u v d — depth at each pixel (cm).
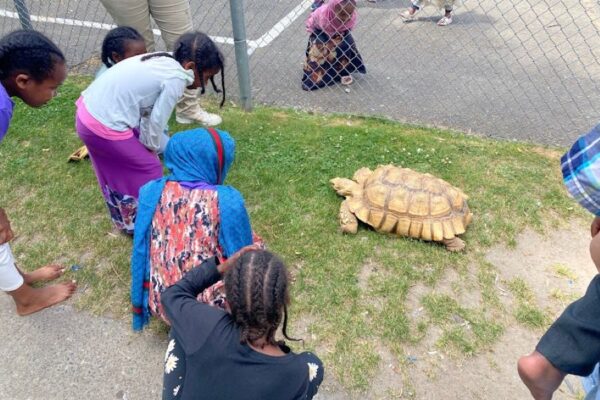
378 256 322
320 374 190
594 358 129
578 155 125
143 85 289
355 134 439
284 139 433
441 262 318
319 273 310
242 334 160
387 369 259
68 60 570
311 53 504
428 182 335
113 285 307
